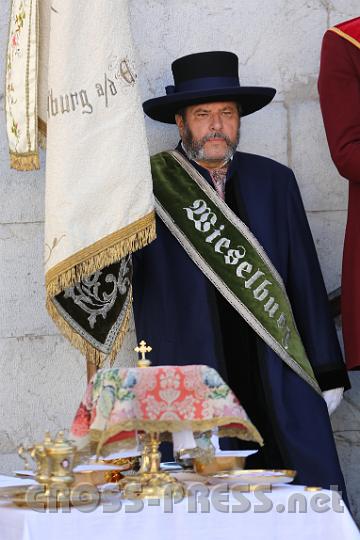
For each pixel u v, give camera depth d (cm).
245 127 1066
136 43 1057
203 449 621
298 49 1074
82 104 855
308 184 1070
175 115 984
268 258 938
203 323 911
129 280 891
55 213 844
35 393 1010
